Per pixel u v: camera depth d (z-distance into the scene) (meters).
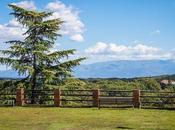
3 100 31.86
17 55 34.53
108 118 21.98
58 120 21.20
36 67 34.53
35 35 35.31
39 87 34.16
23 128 18.52
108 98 27.69
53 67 34.94
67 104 31.83
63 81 34.81
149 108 27.20
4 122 20.48
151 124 19.72
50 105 29.02
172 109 26.75
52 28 35.47
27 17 35.59
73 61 35.06
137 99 27.45
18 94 29.42
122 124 19.72
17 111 25.61
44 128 18.53
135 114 23.88
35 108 27.53
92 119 21.59
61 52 34.91
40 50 34.25
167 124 19.73
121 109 26.75
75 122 20.44
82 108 27.55
